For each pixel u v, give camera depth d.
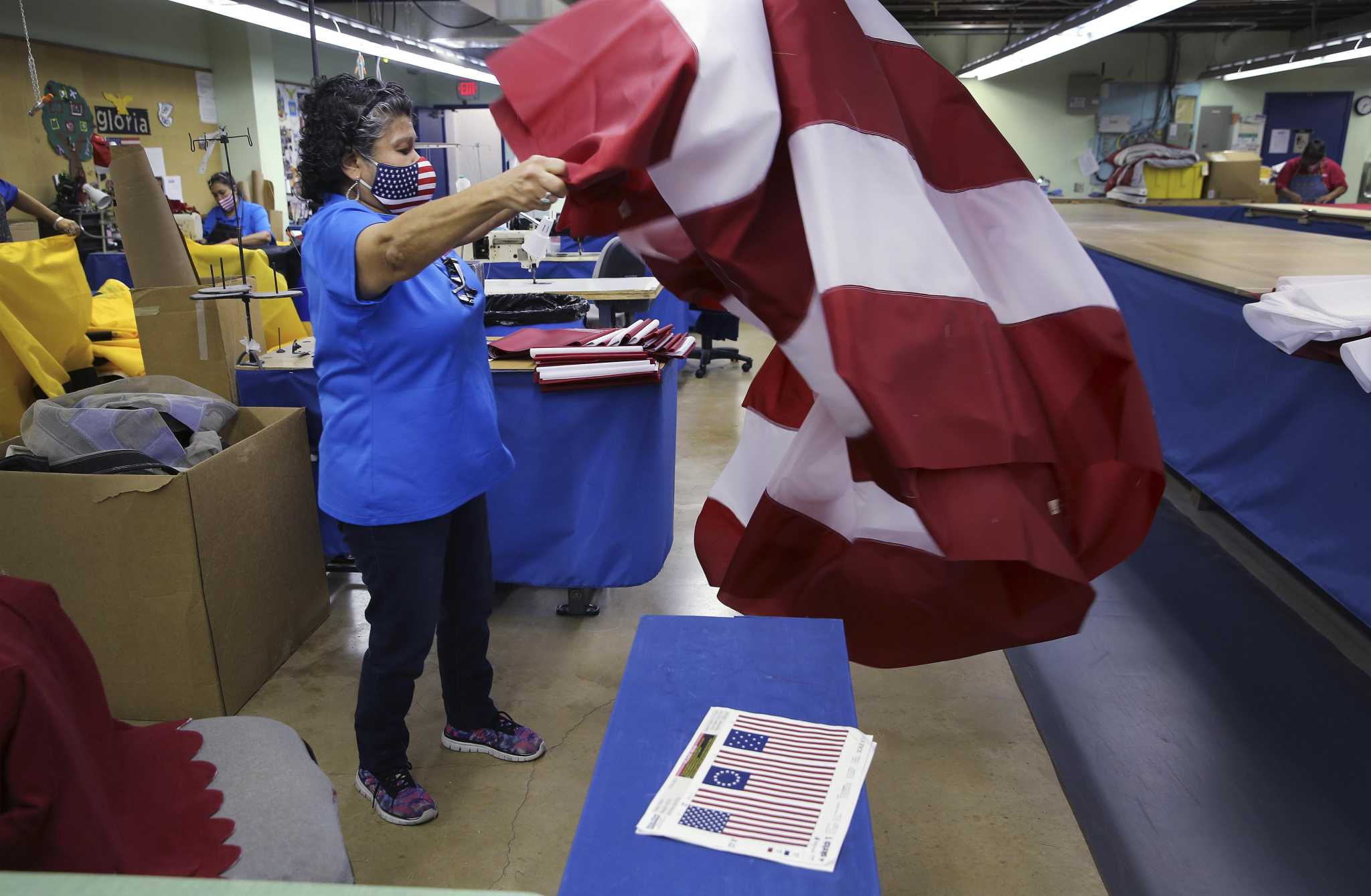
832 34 1.44
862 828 1.12
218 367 2.96
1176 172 9.96
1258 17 12.23
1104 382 1.55
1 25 6.99
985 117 1.60
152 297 2.92
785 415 1.91
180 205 6.77
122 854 1.10
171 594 2.32
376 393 1.86
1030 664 2.71
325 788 1.38
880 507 1.66
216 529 2.38
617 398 2.76
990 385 1.43
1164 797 2.14
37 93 5.96
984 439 1.43
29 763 1.00
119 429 2.42
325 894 0.61
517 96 1.47
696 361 6.61
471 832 2.08
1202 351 3.62
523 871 1.96
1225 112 13.18
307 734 2.41
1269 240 4.88
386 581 1.94
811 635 1.57
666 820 1.14
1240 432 3.26
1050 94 13.40
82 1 7.94
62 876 0.64
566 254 6.04
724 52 1.37
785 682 1.44
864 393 1.37
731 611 3.06
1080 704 2.51
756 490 1.93
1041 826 2.06
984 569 1.68
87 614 2.35
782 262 1.44
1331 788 2.16
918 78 1.58
